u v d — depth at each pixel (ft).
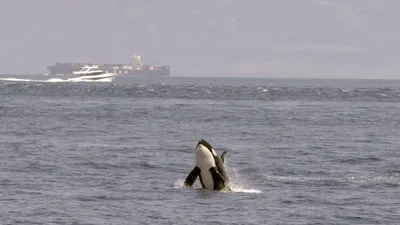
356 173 311.27
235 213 215.72
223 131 542.57
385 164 344.69
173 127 572.10
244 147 427.74
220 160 258.57
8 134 482.69
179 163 339.36
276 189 264.31
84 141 445.37
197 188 258.57
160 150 397.39
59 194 241.76
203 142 257.14
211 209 221.25
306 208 225.76
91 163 329.52
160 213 213.46
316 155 382.22
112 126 571.69
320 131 552.00
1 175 282.36
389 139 486.38
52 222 197.88
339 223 204.95
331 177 298.56
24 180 271.08
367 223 205.57
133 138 474.49
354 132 544.21
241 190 258.78
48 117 653.71
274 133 529.86
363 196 249.75
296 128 579.89
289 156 378.32
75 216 206.28
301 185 275.18
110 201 231.30
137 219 204.44
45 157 347.15
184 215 211.41
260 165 338.13
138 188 258.78
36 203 223.71
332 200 240.94
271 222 204.23
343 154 386.52
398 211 222.89
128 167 320.91
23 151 371.56
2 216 203.41
